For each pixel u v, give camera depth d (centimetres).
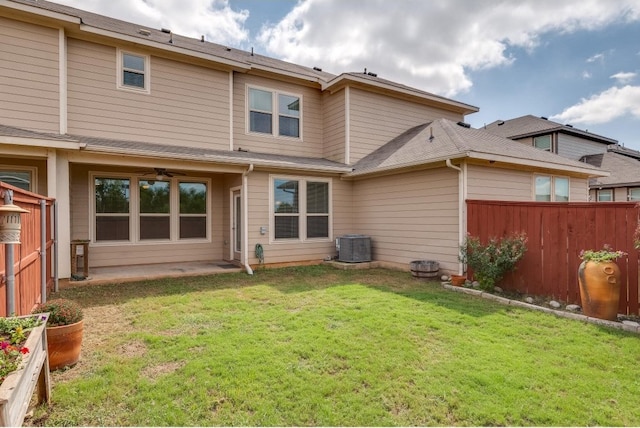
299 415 259
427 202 848
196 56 925
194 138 952
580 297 547
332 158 1155
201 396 281
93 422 251
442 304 559
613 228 519
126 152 722
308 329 435
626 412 267
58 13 739
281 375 315
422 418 258
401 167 867
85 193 858
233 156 880
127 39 835
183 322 467
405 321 468
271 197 938
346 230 1077
